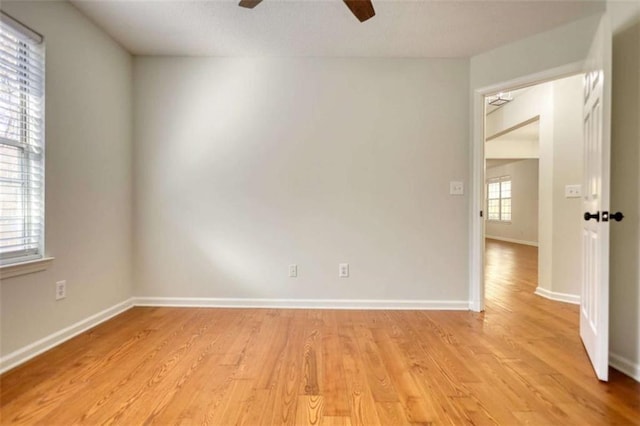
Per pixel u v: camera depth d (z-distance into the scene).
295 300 2.98
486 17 2.31
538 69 2.53
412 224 2.95
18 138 1.93
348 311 2.89
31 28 1.94
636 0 1.78
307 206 2.96
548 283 3.33
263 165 2.96
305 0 2.14
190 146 2.95
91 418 1.40
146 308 2.92
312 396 1.57
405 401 1.53
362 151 2.95
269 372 1.79
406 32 2.51
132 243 2.97
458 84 2.92
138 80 2.94
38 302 2.00
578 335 2.34
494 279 4.25
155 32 2.56
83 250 2.38
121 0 2.17
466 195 2.93
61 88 2.17
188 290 2.99
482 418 1.41
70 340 2.21
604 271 1.69
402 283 2.96
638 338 1.75
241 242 2.98
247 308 2.95
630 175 1.81
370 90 2.94
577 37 2.35
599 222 1.71
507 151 7.08
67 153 2.22
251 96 2.95
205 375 1.75
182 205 2.97
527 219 8.84
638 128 1.77
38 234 2.05
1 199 1.85
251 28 2.48
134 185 2.97
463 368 1.85
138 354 2.00
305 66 2.94
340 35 2.56
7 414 1.42
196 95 2.95
